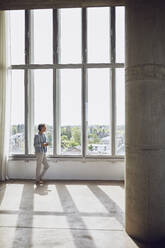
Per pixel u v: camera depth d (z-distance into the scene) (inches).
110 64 246.7
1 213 154.6
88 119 252.2
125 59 124.8
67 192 202.1
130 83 119.7
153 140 115.3
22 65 251.8
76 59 251.1
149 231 115.9
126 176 124.4
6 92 245.1
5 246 111.6
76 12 251.4
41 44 254.4
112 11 246.8
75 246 111.5
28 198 185.6
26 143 252.5
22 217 147.6
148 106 115.3
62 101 254.8
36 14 254.8
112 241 116.4
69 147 254.1
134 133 118.3
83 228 131.6
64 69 253.3
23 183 233.3
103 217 147.8
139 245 112.5
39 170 233.1
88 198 185.6
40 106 255.6
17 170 251.8
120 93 248.4
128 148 121.9
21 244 113.4
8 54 246.1
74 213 154.5
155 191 115.8
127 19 122.7
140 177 116.8
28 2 158.1
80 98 252.4
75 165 247.3
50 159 248.1
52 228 131.6
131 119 119.5
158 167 116.0
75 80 252.7
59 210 159.8
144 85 115.4
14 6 163.5
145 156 115.6
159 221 116.8
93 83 251.3
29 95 254.8
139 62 116.4
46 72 253.8
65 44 252.5
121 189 210.7
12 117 256.1
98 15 250.5
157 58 115.8
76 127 253.3
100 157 246.1
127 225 124.6
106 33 250.2
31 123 256.4
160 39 116.9
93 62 250.5
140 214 117.3
